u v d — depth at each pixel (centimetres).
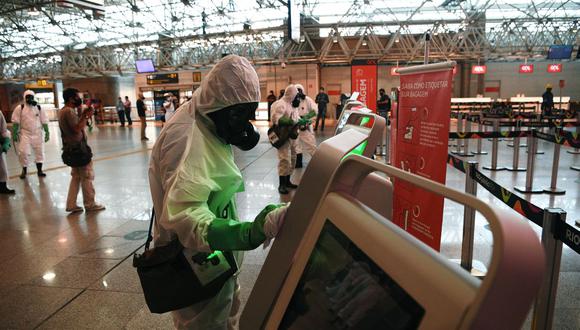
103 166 820
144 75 2612
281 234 95
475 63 2511
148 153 1019
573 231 137
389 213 119
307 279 77
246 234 103
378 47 2194
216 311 146
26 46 2645
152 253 137
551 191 520
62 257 355
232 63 126
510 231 43
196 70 2536
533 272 43
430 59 2177
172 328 245
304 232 88
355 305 61
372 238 60
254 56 2206
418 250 52
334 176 76
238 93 126
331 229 73
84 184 488
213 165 128
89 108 474
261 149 1016
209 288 136
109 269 328
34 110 715
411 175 59
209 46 2278
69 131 463
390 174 63
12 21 1980
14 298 285
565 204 475
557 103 1970
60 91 3309
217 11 1873
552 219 147
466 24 1919
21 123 709
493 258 42
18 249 375
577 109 1795
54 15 2011
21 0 1712
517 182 587
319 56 2092
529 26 1948
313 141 638
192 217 112
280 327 83
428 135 242
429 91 240
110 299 280
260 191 567
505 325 43
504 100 2123
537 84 2559
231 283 150
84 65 2564
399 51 2166
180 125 127
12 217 478
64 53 2538
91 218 466
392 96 562
